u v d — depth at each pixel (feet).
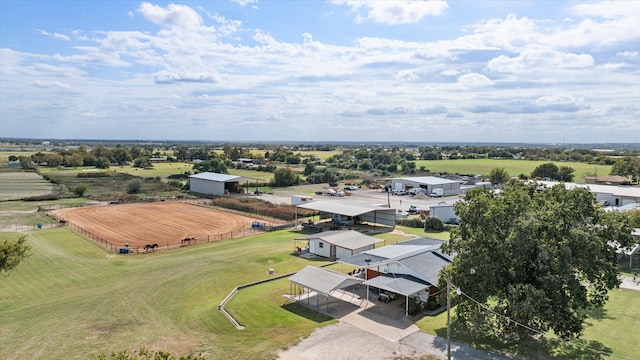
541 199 88.22
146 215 254.06
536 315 73.51
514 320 77.82
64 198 317.42
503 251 79.56
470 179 419.54
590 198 83.35
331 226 212.23
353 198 314.76
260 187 391.86
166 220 238.68
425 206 273.13
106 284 126.11
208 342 83.82
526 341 82.48
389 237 186.60
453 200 303.68
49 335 88.33
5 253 101.71
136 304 107.76
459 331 87.45
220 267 142.00
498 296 81.05
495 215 81.92
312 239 158.30
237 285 121.70
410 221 212.84
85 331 90.33
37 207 279.28
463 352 78.13
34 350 81.25
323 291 98.07
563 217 80.69
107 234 202.18
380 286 100.63
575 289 76.48
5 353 80.12
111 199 315.58
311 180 433.07
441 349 79.77
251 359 76.23
